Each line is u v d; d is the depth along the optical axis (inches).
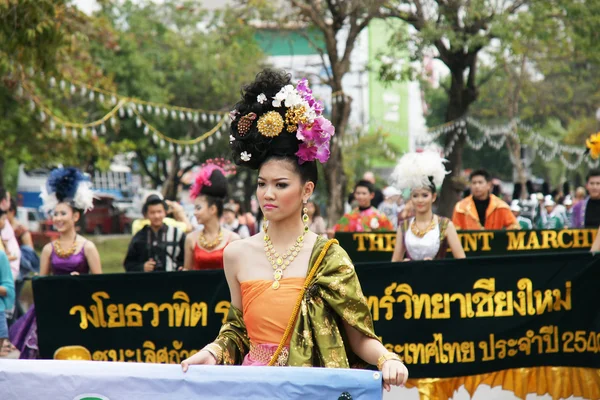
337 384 154.9
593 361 304.5
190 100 1721.2
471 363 303.7
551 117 1831.9
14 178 1867.6
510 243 486.0
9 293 342.0
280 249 169.8
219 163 378.9
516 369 305.0
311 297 163.3
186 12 1764.3
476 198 532.1
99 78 970.1
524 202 1045.2
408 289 303.4
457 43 1000.2
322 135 167.3
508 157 2373.3
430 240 353.4
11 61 566.3
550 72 1423.5
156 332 313.6
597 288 304.3
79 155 1299.2
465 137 1200.8
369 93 1876.2
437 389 302.7
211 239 371.6
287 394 156.3
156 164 1923.0
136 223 453.1
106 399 162.4
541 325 304.8
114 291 314.5
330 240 167.9
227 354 171.3
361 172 1914.4
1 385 164.4
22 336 338.3
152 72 1630.2
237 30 1190.3
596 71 1395.2
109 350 314.7
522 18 978.1
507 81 1485.0
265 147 169.2
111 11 1699.1
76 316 315.3
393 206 805.9
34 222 1611.7
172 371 161.2
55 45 534.0
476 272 303.6
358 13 944.9
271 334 165.3
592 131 1609.3
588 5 979.9
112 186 1978.3
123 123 1603.1
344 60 948.6
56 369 164.1
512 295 304.5
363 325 162.4
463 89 1159.6
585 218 559.2
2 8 500.1
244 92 172.9
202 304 312.5
